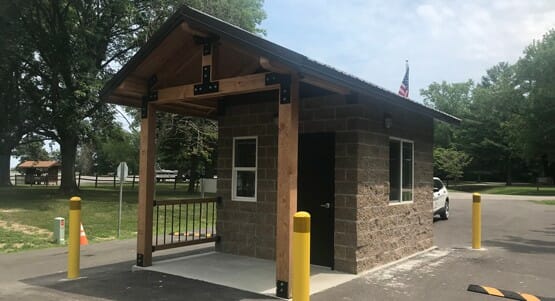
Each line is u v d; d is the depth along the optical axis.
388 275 7.18
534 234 12.53
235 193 8.86
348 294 6.07
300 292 4.83
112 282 6.70
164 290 6.25
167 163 32.88
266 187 8.37
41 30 21.50
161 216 16.64
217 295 6.00
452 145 53.59
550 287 6.57
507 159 51.31
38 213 15.91
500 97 48.53
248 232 8.59
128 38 23.78
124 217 15.91
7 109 22.34
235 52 6.78
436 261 8.35
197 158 30.20
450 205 23.53
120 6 21.45
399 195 8.65
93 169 76.56
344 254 7.29
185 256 8.61
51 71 21.48
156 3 23.22
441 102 62.00
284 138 5.95
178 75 7.62
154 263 7.96
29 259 8.78
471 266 7.92
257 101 8.57
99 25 21.86
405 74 15.29
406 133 8.90
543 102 37.44
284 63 5.63
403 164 8.86
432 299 5.87
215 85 6.76
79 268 7.20
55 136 24.28
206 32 6.62
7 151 25.64
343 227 7.32
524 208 22.00
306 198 7.77
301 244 4.84
